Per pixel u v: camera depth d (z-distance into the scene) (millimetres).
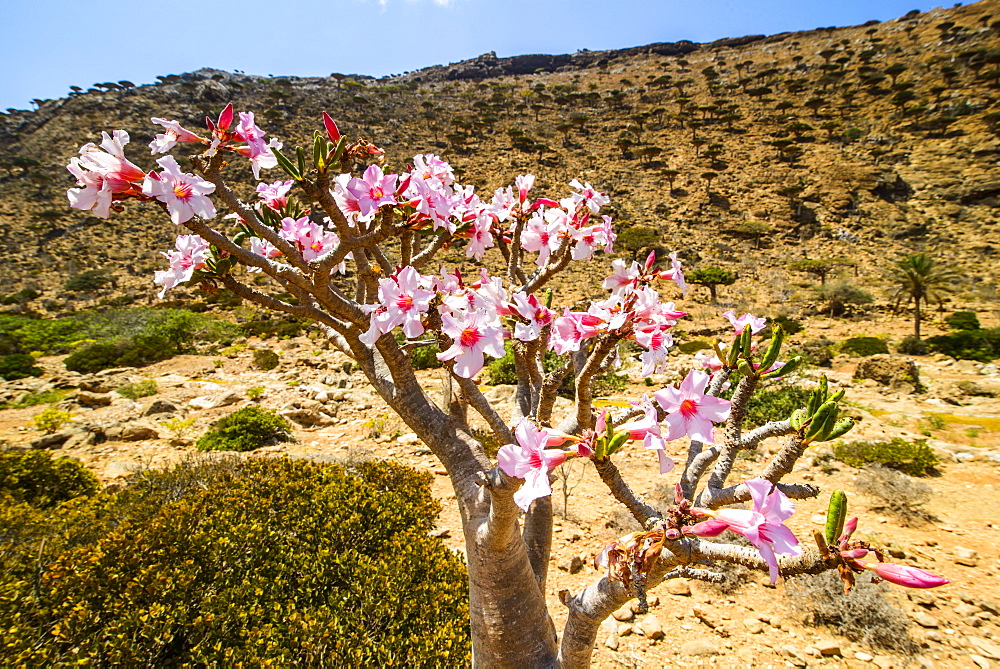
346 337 2004
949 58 73688
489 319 1497
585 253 2029
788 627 4059
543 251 2176
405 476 6203
